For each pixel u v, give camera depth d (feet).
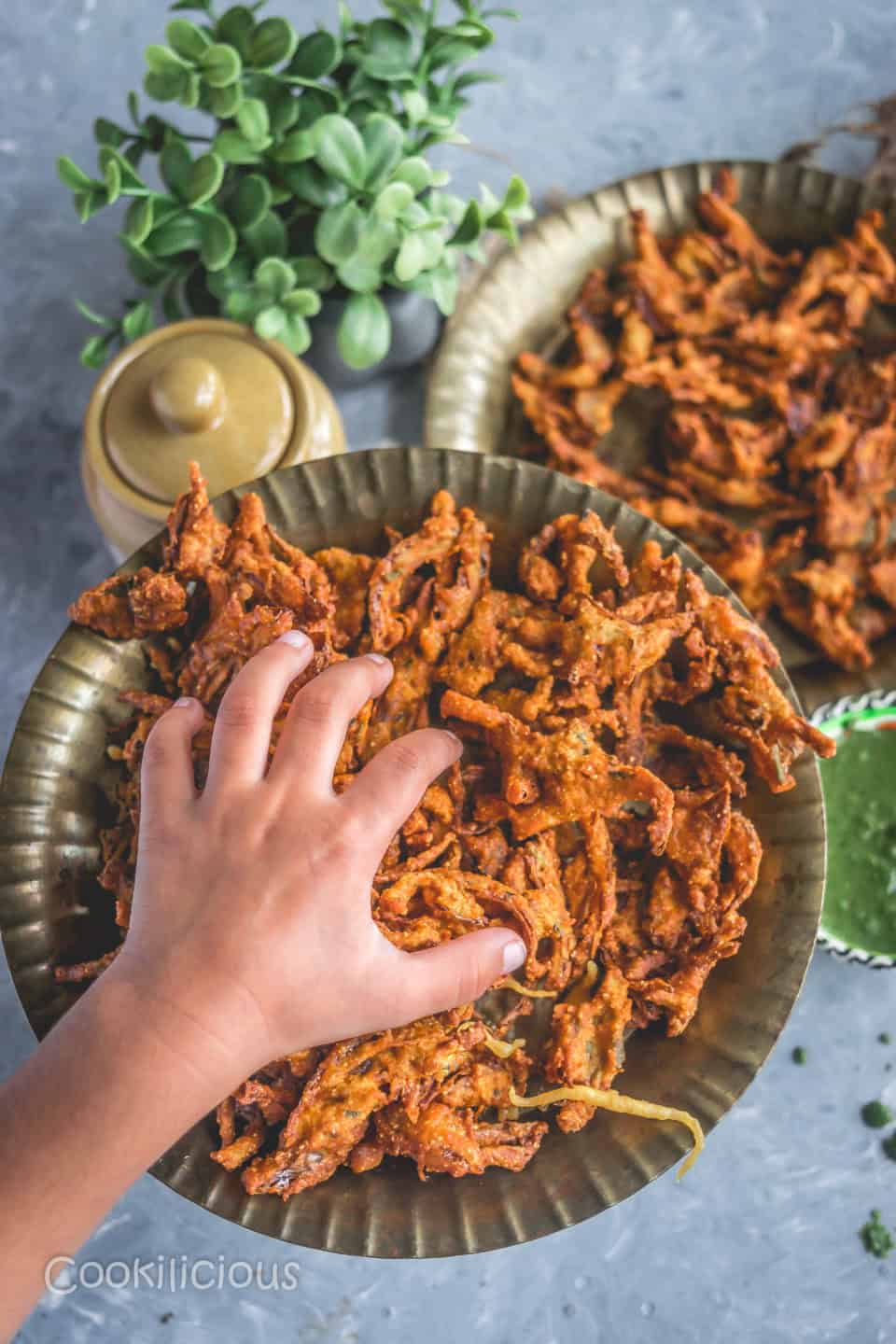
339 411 2.42
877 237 2.36
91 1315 2.21
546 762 1.75
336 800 1.55
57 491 2.42
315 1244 1.71
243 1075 1.49
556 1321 2.23
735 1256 2.24
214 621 1.79
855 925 2.18
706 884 1.79
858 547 2.36
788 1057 2.29
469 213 2.08
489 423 2.33
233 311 2.08
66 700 1.79
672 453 2.36
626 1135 1.76
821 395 2.39
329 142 1.98
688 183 2.36
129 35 2.50
